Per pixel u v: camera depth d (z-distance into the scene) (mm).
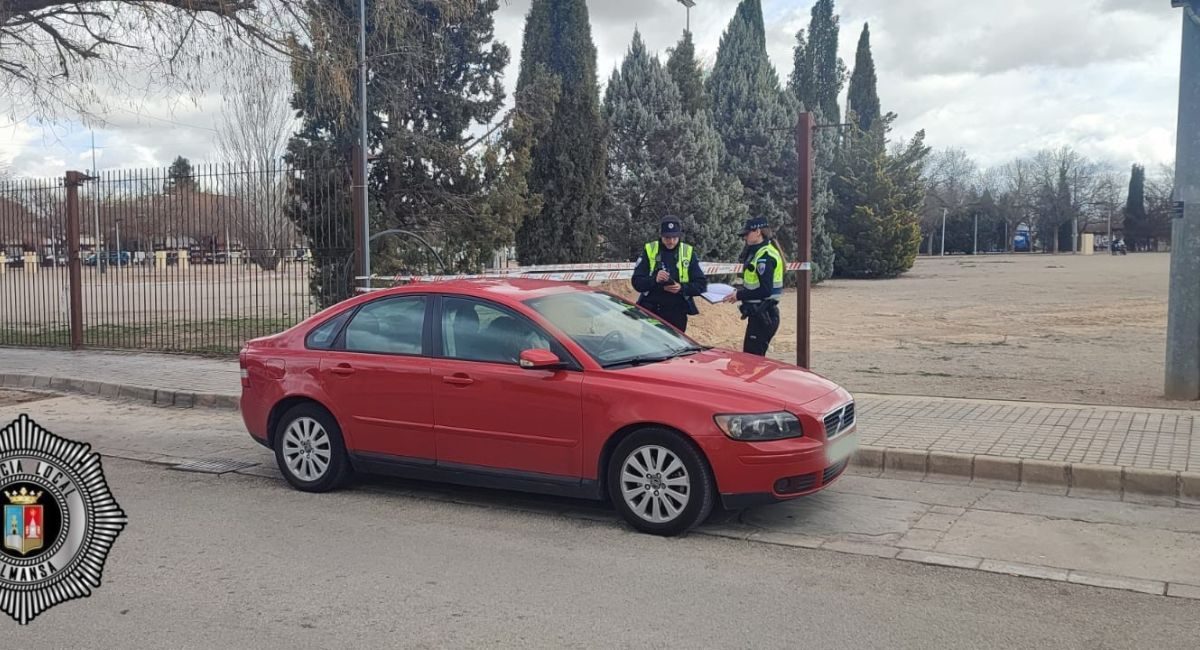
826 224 39781
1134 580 4645
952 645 3873
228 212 14328
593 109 20000
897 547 5215
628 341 6168
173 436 8695
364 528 5691
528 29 20281
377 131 16078
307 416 6586
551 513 6004
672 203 23859
